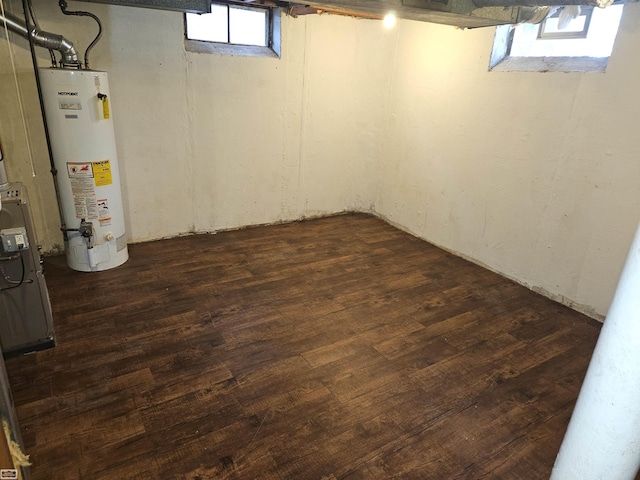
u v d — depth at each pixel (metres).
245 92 3.50
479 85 3.21
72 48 2.54
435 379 2.07
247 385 1.94
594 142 2.57
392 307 2.71
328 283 2.98
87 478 1.45
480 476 1.57
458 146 3.47
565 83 2.66
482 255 3.41
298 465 1.56
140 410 1.76
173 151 3.35
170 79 3.15
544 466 1.62
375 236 3.98
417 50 3.73
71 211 2.76
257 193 3.89
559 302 2.90
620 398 1.01
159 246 3.40
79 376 1.93
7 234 1.80
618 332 1.00
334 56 3.81
